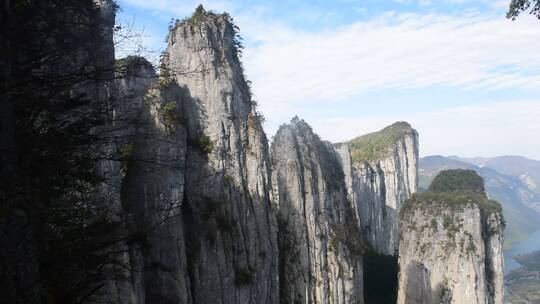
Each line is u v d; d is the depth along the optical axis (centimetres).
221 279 5147
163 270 4462
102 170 2941
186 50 5638
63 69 1791
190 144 5447
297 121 8331
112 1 1950
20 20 1593
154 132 3997
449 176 10150
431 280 8744
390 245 15412
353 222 8994
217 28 5838
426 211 9056
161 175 4369
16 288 1312
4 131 1391
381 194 15188
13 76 1505
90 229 1941
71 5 1806
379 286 10688
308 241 7381
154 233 4253
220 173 5481
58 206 1858
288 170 7469
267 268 5878
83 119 1866
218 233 5209
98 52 1844
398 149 16388
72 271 1723
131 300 3438
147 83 4700
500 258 9050
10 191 1358
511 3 1938
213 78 5644
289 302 7006
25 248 1378
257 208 5834
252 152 5866
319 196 7819
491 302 8831
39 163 1647
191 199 5253
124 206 4288
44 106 1677
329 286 7462
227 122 5672
